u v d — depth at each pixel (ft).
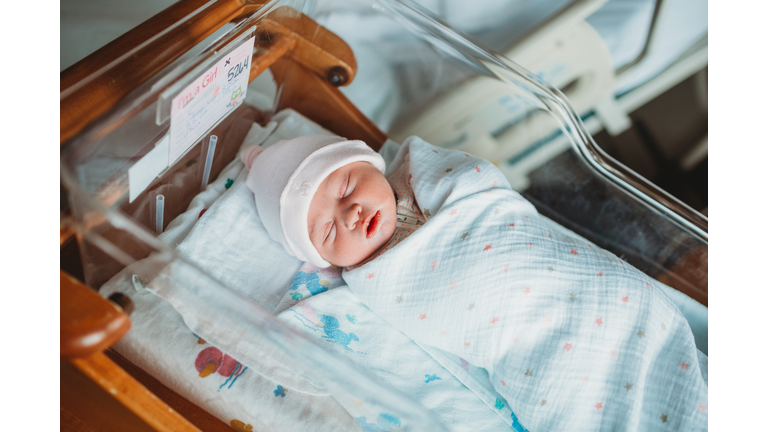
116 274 3.26
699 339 4.55
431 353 4.02
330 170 4.02
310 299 3.98
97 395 2.74
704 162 5.63
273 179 4.17
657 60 5.27
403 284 3.98
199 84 3.31
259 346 3.20
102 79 3.08
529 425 3.62
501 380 3.75
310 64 4.89
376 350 3.94
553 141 5.14
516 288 3.77
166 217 4.05
